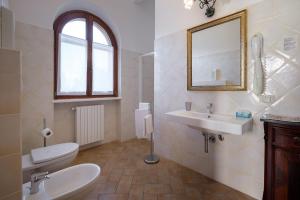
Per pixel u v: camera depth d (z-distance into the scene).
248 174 1.60
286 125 1.10
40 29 2.09
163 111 2.48
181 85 2.20
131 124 3.34
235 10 1.64
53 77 2.25
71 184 1.42
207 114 1.87
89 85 2.80
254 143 1.55
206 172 1.96
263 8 1.45
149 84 3.52
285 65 1.34
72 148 1.82
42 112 2.14
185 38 2.13
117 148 2.87
